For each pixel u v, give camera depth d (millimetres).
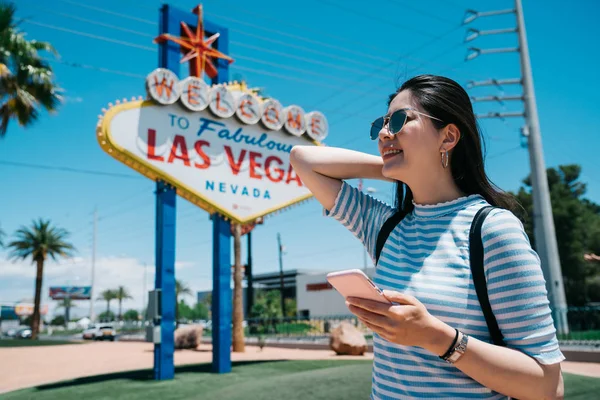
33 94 15859
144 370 9883
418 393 1277
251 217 9586
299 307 45281
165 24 9516
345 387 6605
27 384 9125
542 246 15430
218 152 9383
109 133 8102
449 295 1277
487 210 1331
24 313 77312
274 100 10148
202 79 9484
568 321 12570
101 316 91875
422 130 1463
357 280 1141
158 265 8594
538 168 15945
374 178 1754
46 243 36656
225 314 9297
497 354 1151
